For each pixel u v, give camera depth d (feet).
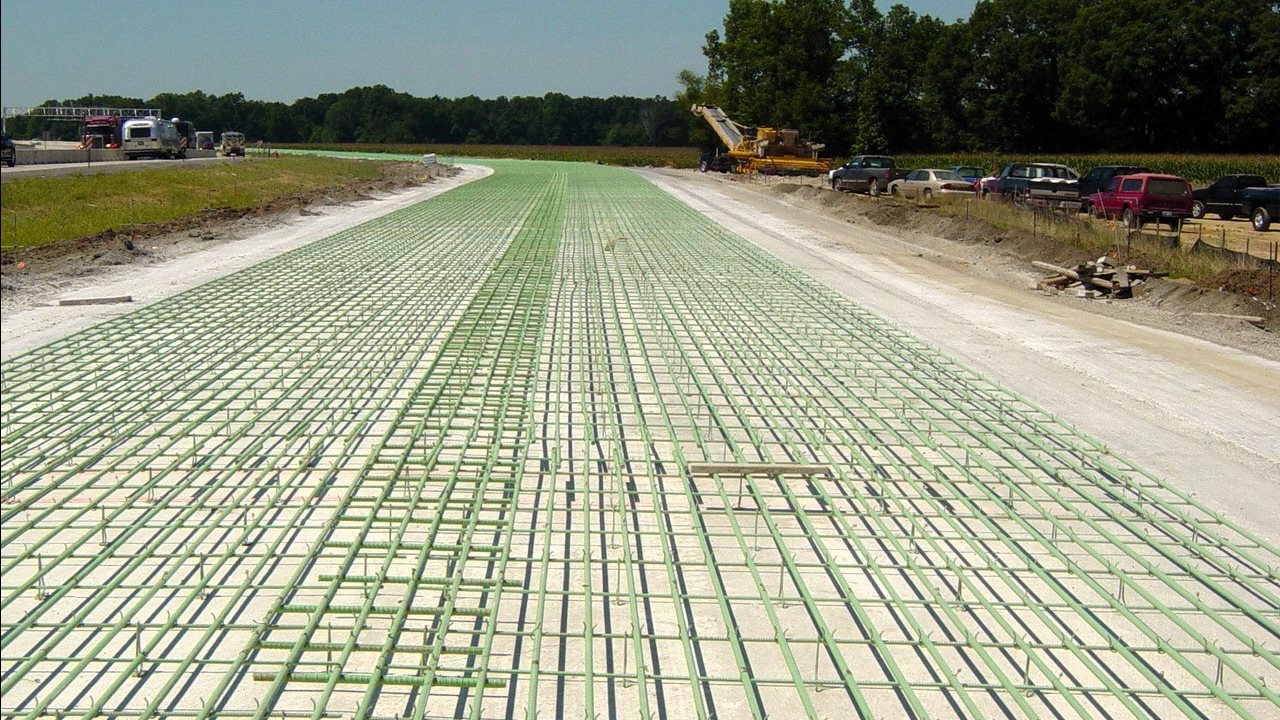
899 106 251.19
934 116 254.47
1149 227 93.20
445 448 31.48
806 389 39.32
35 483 28.37
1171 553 25.26
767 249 80.79
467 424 33.58
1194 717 18.51
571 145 503.20
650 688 19.40
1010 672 20.34
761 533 26.35
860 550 24.93
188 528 25.58
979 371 43.04
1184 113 222.48
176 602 22.11
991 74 242.17
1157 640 20.62
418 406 35.37
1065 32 236.43
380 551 24.43
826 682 19.19
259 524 25.52
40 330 46.93
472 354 42.96
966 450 31.58
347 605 21.77
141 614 21.56
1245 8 214.28
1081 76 225.97
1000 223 86.69
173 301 53.26
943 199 110.52
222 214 95.61
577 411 35.81
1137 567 25.04
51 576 23.09
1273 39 208.03
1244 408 38.45
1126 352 47.11
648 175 196.24
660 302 56.13
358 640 20.48
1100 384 41.47
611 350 44.75
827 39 259.39
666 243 82.28
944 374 42.16
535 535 25.81
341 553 24.35
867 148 248.32
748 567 23.24
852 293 61.36
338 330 46.85
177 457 30.25
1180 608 23.09
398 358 42.01
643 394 38.29
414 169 203.41
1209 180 163.94
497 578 22.52
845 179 135.64
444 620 20.43
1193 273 62.28
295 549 24.57
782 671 19.98
